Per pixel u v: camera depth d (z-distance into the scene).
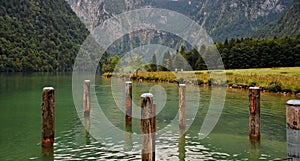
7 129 15.28
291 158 5.72
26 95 31.22
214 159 10.80
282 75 41.03
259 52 72.88
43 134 11.88
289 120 5.72
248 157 11.00
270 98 27.12
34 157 10.95
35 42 146.75
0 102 25.59
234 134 14.22
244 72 50.84
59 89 38.00
